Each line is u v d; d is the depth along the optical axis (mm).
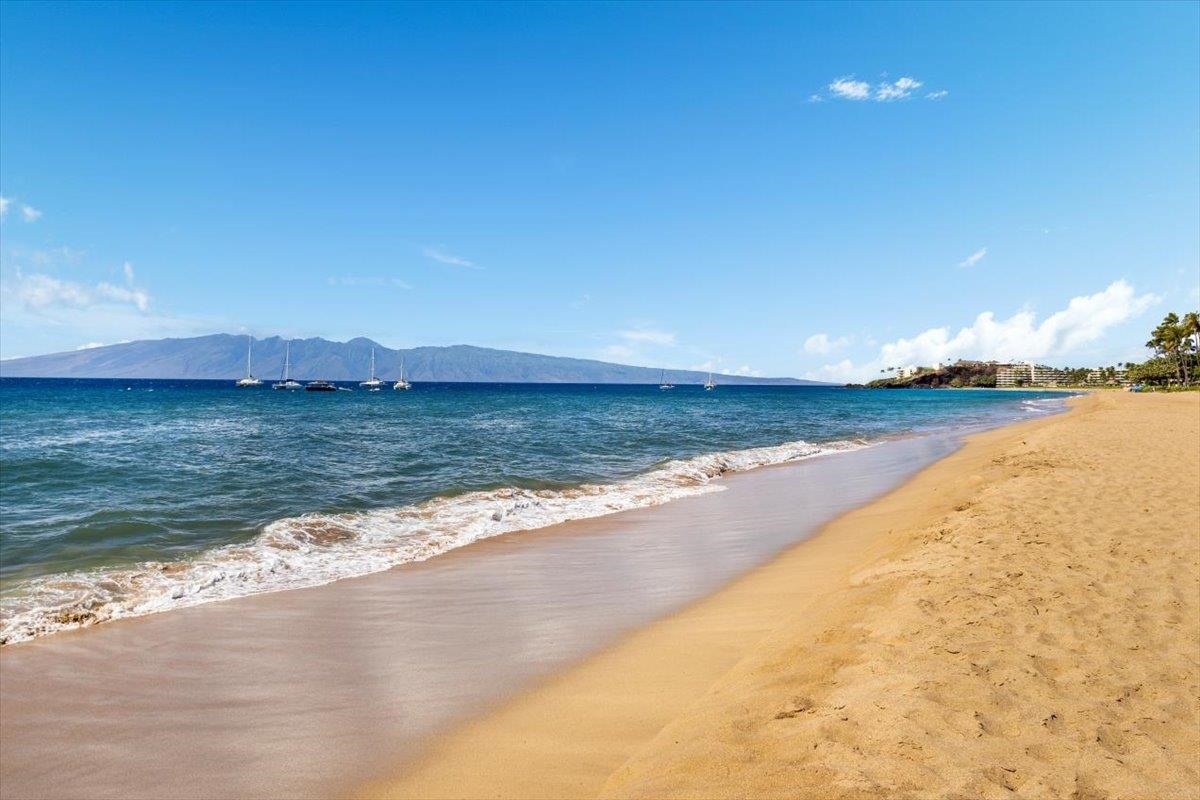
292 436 28641
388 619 6855
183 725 4656
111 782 3982
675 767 3234
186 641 6277
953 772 2979
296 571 8875
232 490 14719
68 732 4594
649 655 5508
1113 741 3334
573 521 12172
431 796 3598
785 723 3570
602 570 8711
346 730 4477
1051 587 5785
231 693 5145
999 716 3523
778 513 12586
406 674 5402
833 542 9812
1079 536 7664
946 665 4137
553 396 114000
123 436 28625
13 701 5062
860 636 4848
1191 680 4070
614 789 3229
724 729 3557
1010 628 4828
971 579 5996
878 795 2785
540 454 22641
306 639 6301
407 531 11352
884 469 19031
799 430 36625
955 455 21891
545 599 7461
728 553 9492
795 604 6551
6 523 11414
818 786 2891
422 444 25094
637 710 4434
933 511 10359
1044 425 33781
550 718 4438
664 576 8305
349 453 21922
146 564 9094
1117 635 4758
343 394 119062
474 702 4809
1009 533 7809
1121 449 16984
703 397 122812
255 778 3949
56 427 34531
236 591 7961
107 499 13578
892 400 112375
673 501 14250
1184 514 8883
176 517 11984
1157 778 3010
